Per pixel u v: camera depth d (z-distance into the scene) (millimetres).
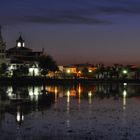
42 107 87125
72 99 114688
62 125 57469
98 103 100750
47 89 173250
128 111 80000
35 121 61469
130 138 47688
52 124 58344
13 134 49188
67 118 66062
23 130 52281
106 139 46781
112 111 79625
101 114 73375
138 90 173250
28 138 46781
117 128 55281
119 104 98250
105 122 61562
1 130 52062
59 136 48250
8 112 75500
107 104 97750
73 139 46500
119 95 138125
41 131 51688
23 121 61312
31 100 109438
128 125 58406
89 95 135125
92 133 50781
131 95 139000
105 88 191375
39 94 137375
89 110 80938
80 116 69375
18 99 113125
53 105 92875
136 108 87188
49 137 47531
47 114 71938
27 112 75500
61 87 196625
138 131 52719
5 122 59969
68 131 52094
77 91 159625
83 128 54906
